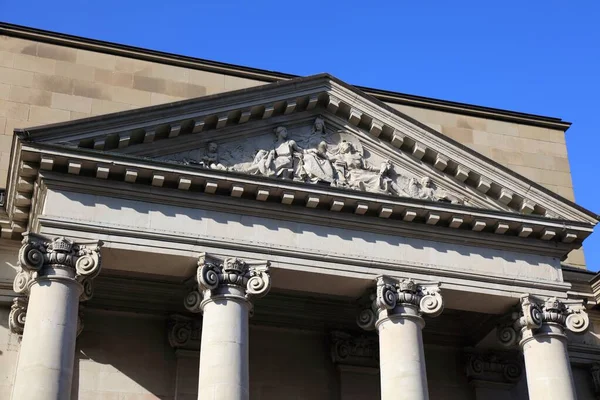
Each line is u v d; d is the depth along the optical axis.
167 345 35.12
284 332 37.16
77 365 33.66
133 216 30.72
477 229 34.03
